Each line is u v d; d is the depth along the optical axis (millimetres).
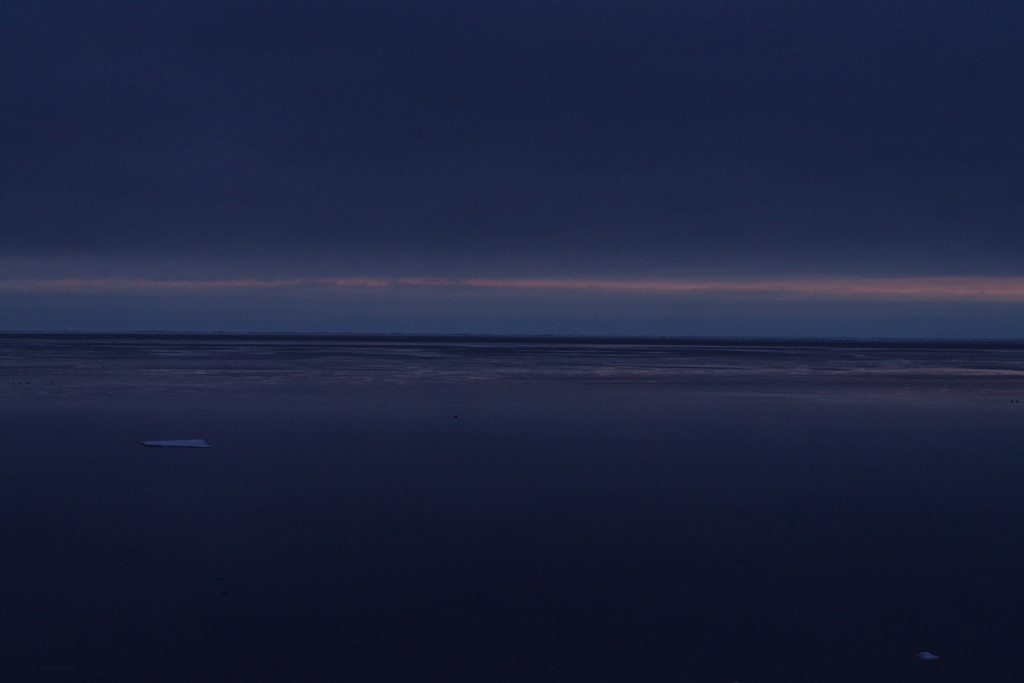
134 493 12281
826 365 54469
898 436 19125
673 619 7441
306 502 11805
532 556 9289
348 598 7906
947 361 63875
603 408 24609
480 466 14750
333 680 6191
